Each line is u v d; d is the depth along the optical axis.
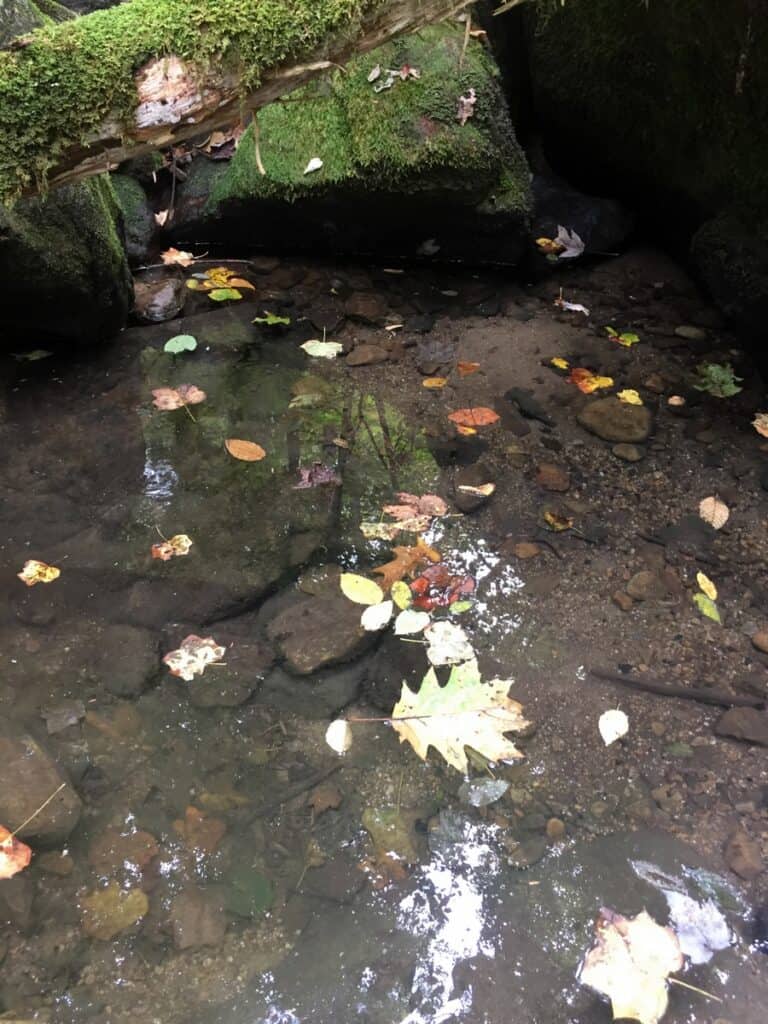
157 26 0.88
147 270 1.70
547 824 0.88
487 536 1.18
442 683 1.00
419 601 1.08
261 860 0.85
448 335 1.58
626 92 1.65
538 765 0.93
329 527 1.18
